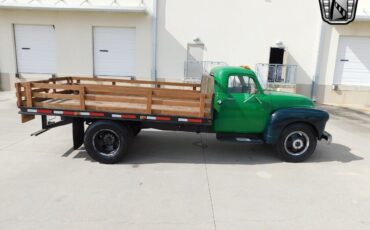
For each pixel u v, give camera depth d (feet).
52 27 44.70
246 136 19.27
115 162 17.46
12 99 38.99
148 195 13.66
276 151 20.12
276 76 44.09
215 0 42.98
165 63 44.86
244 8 43.14
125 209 12.34
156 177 15.75
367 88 43.83
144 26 43.93
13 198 12.92
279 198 13.87
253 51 44.21
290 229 11.36
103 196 13.41
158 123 18.30
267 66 44.04
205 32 43.88
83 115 17.29
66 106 17.33
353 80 44.34
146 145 21.52
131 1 43.50
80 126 18.61
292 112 18.19
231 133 19.06
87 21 44.01
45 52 45.57
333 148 22.30
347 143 23.82
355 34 42.50
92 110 17.24
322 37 42.68
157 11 43.37
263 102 18.47
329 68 43.68
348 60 43.73
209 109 17.65
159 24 43.80
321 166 18.30
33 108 17.42
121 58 45.44
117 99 17.10
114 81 23.79
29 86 17.20
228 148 21.47
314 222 11.91
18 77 45.83
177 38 44.14
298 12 42.86
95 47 45.16
